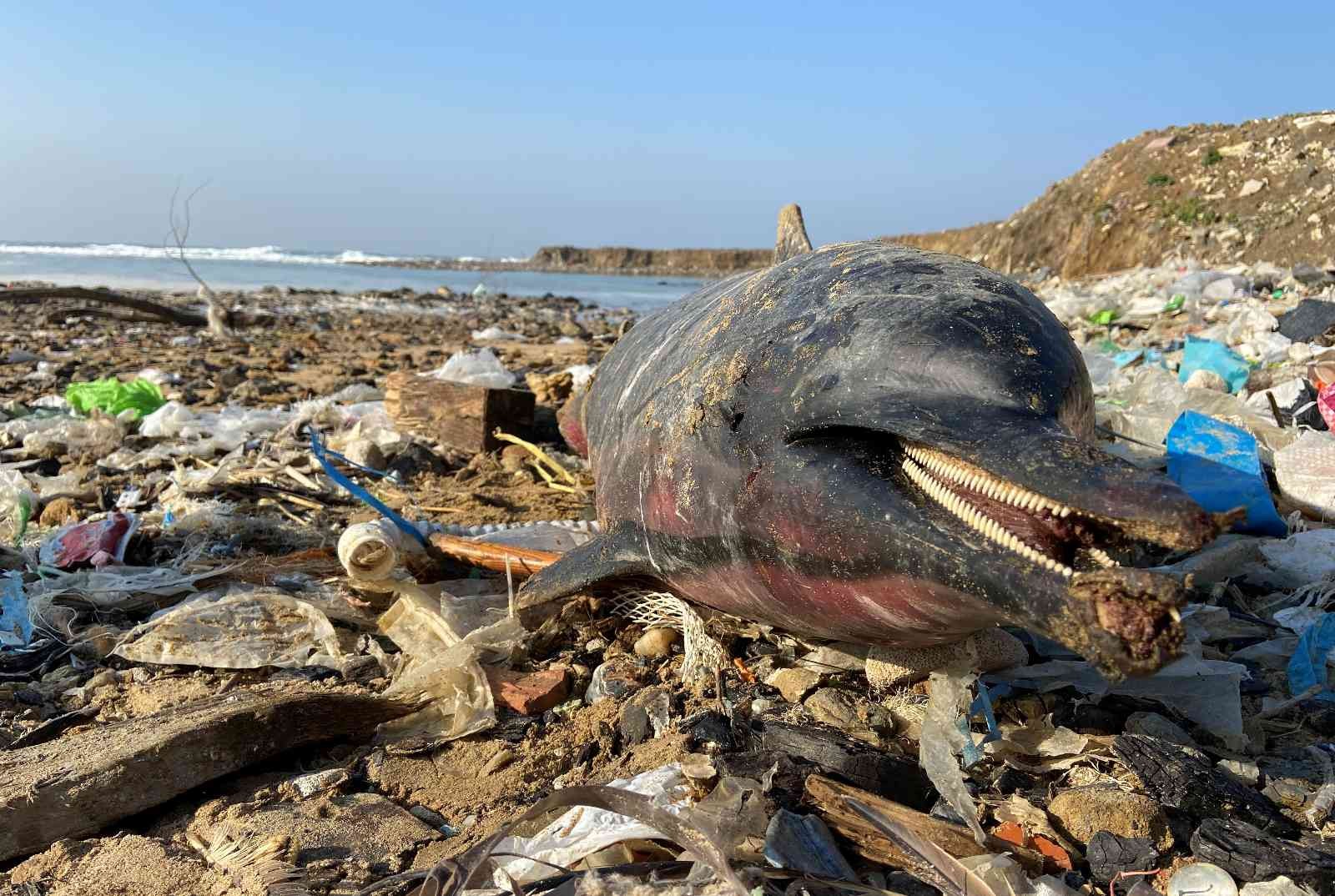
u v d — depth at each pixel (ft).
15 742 2.95
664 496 3.02
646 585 3.46
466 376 7.38
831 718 2.86
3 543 4.54
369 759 2.84
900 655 2.79
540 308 25.17
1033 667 2.98
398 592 3.70
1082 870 2.26
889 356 2.50
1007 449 2.14
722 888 2.03
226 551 4.41
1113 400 5.72
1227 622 3.35
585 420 4.80
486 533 4.24
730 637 3.33
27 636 3.59
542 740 2.92
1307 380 5.44
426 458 6.04
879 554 2.33
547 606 3.56
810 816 2.25
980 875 2.06
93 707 3.18
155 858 2.40
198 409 8.21
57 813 2.47
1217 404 5.26
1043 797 2.48
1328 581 3.48
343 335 15.71
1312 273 9.88
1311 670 2.99
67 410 7.61
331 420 6.94
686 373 3.07
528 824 2.45
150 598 3.90
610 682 3.18
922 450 2.36
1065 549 2.12
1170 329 8.81
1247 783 2.52
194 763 2.65
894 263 2.87
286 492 5.28
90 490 5.32
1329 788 2.46
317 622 3.59
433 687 3.11
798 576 2.60
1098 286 13.39
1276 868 2.12
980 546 2.15
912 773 2.46
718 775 2.44
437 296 29.09
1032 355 2.47
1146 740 2.53
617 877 2.09
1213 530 1.85
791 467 2.54
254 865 2.32
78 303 19.72
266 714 2.78
